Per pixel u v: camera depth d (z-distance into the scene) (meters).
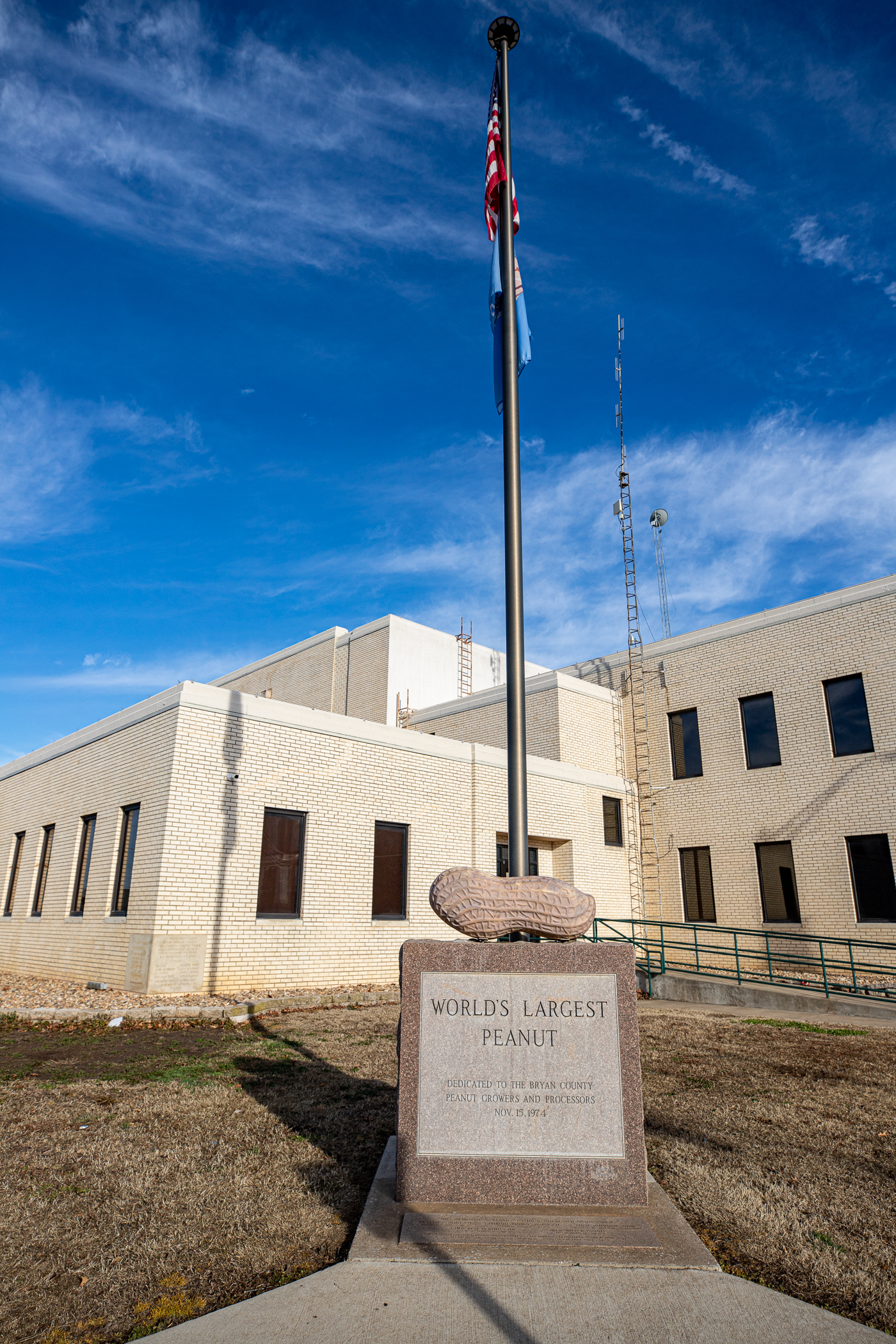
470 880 4.95
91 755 16.42
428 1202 4.42
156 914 12.73
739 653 21.59
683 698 22.69
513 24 7.21
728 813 21.11
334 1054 8.68
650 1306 3.43
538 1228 4.13
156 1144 5.58
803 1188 4.82
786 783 20.08
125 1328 3.31
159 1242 4.07
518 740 5.65
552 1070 4.59
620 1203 4.40
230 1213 4.43
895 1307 3.47
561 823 20.52
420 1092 4.58
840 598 19.77
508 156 7.01
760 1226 4.27
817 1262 3.86
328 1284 3.60
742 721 21.34
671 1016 12.15
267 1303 3.45
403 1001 4.71
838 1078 7.83
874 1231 4.21
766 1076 7.88
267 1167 5.13
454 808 17.80
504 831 18.83
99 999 11.84
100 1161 5.23
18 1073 7.75
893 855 17.95
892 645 18.69
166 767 13.44
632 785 23.19
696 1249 3.91
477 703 24.17
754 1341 3.18
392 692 26.72
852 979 14.47
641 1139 4.48
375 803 16.20
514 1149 4.49
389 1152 5.27
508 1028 4.65
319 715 15.53
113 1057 8.52
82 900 15.89
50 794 18.11
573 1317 3.34
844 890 18.53
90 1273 3.77
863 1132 5.97
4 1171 5.07
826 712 19.67
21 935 17.83
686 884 21.86
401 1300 3.47
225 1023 10.73
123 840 14.73
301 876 14.73
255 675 32.56
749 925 20.16
